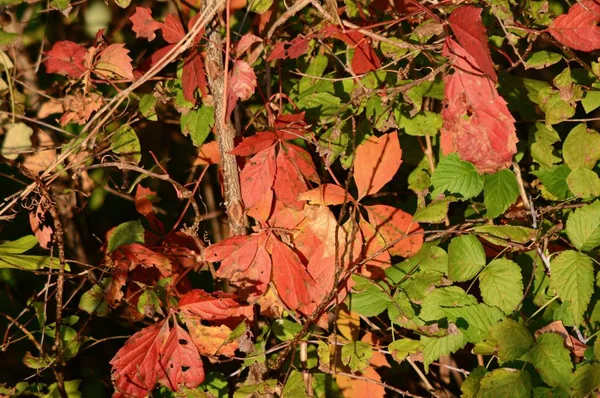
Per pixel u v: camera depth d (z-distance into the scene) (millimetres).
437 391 1603
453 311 1427
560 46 1460
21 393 1563
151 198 1630
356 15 1520
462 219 1597
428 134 1508
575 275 1420
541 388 1399
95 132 1547
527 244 1497
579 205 1476
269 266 1469
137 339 1457
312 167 1473
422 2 1499
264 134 1448
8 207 1572
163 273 1548
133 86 1508
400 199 1656
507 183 1472
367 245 1480
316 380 1545
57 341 1558
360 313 1460
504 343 1405
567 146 1480
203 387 1550
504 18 1449
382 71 1489
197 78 1480
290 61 1606
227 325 1487
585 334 1470
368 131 1503
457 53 1397
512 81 1560
